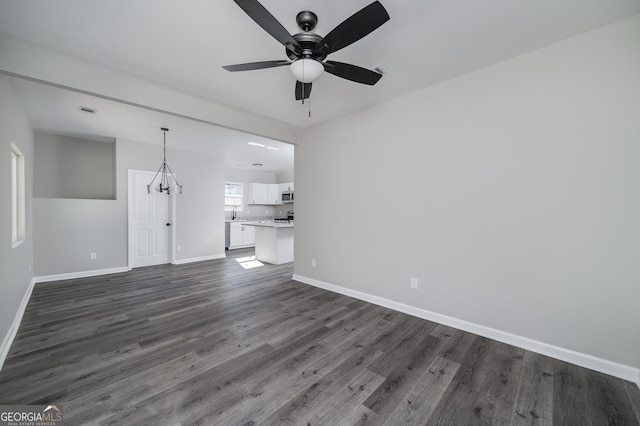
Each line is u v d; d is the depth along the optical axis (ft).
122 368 6.59
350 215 11.91
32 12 5.80
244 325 9.07
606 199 6.46
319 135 13.21
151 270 16.74
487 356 7.23
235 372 6.48
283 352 7.39
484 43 6.97
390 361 7.00
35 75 7.15
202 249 20.04
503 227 7.89
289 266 18.21
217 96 10.12
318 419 5.08
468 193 8.51
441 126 9.05
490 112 8.05
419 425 4.98
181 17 5.98
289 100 10.46
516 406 5.48
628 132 6.20
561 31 6.54
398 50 7.25
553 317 7.17
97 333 8.39
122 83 8.50
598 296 6.59
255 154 20.43
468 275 8.57
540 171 7.28
